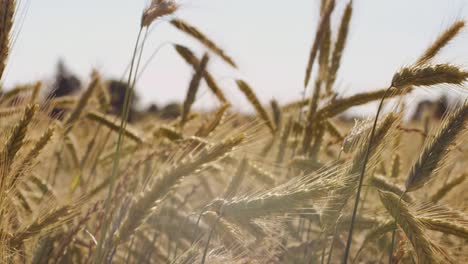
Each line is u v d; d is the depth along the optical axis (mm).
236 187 1190
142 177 1229
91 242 1157
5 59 972
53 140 1066
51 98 1098
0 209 1009
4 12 964
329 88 1397
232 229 1062
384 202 1014
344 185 1018
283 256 1197
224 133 1317
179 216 1275
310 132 1378
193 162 1058
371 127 1072
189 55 1362
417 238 982
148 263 1326
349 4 1410
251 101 1479
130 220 1052
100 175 1482
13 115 1091
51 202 1100
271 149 1472
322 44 1407
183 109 1411
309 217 1111
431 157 1020
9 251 1032
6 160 1002
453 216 1022
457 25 1146
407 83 983
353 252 1251
